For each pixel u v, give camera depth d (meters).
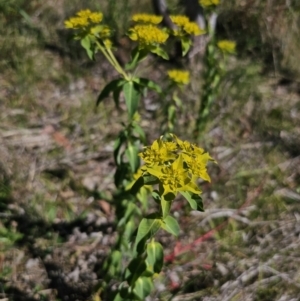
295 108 1.07
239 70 1.13
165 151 0.41
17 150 0.92
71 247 0.78
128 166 0.61
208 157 0.42
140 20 0.59
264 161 0.94
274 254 0.77
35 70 1.11
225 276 0.74
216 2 0.84
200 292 0.71
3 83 1.07
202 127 0.92
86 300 0.70
